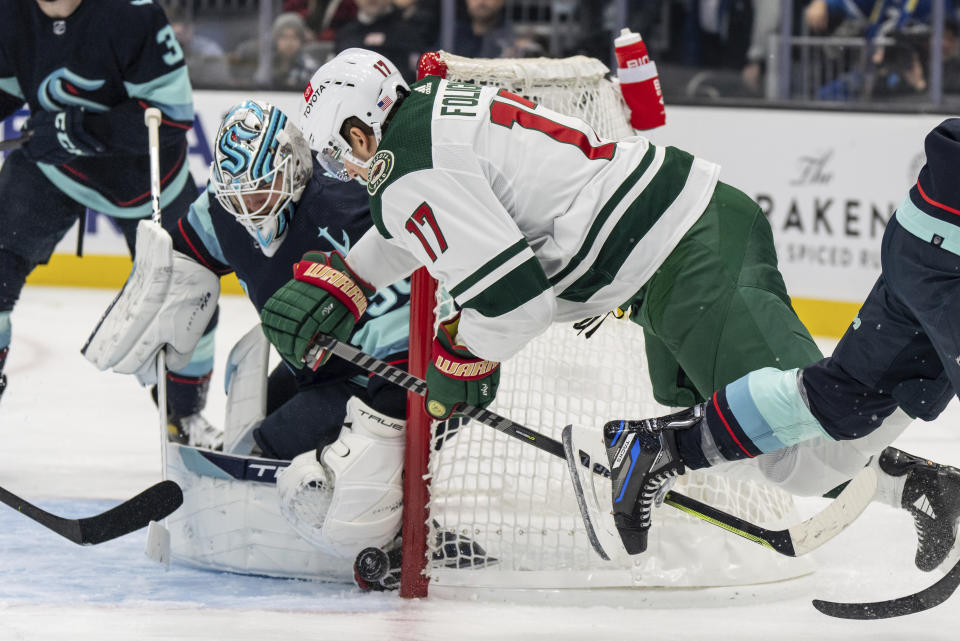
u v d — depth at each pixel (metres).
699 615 6.63
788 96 18.70
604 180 6.27
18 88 10.18
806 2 18.44
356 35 19.44
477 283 5.97
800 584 7.04
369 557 6.82
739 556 6.98
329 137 6.30
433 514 6.83
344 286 6.68
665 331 6.48
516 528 7.14
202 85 19.02
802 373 5.90
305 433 7.25
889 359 5.69
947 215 5.25
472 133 6.06
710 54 18.81
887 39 18.27
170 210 10.58
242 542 7.23
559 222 6.21
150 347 7.58
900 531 8.20
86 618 6.29
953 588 5.83
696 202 6.42
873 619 6.23
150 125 8.22
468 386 6.36
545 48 19.34
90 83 9.91
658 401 7.45
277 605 6.63
